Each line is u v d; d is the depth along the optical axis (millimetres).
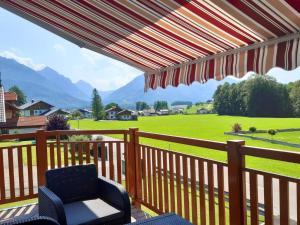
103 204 3340
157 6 3115
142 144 4523
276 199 5578
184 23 3301
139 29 3859
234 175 2795
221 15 2854
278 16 2535
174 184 3811
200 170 3301
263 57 3010
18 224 1882
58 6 4031
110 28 4137
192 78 4148
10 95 39719
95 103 77000
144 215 4438
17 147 4691
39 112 71062
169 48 4082
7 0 4449
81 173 3615
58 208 2732
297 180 2295
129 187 4859
